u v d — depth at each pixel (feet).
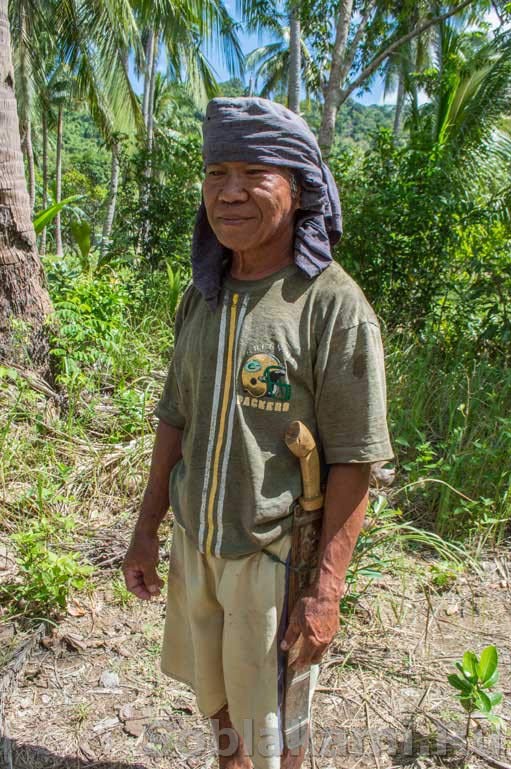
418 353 18.47
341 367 4.78
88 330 16.60
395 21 35.73
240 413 5.00
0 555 10.49
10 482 12.44
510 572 10.90
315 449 5.00
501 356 17.92
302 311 4.88
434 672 8.63
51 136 132.77
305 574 5.21
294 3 34.63
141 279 25.81
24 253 15.44
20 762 7.16
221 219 4.88
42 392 15.10
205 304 5.40
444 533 11.71
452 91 30.60
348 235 21.77
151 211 29.37
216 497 5.17
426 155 22.24
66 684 8.27
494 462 12.60
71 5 44.52
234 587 5.24
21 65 50.47
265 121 4.69
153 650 8.88
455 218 21.25
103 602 9.75
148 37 56.85
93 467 12.97
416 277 21.66
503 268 18.97
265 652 5.26
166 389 6.07
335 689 8.30
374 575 9.41
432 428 15.01
